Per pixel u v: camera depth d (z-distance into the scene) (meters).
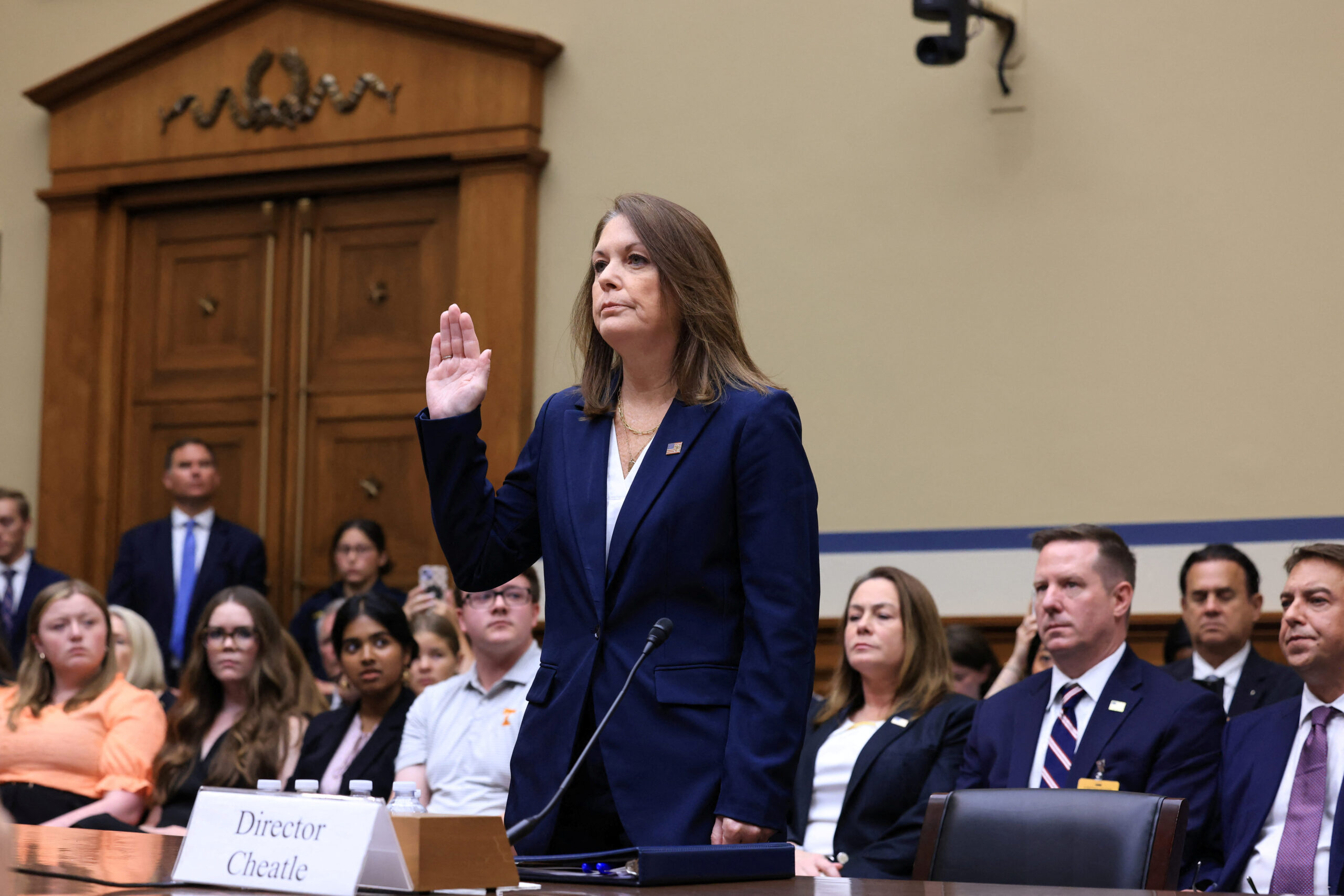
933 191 7.85
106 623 6.15
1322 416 7.08
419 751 5.57
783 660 2.45
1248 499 7.16
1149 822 2.79
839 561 7.84
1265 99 7.28
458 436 2.56
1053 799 2.89
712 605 2.53
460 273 8.63
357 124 8.86
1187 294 7.35
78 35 9.65
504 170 8.56
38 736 5.94
